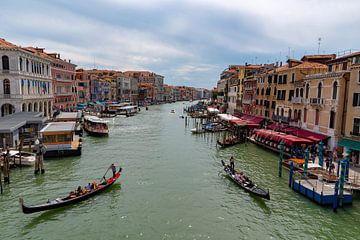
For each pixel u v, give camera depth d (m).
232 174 23.69
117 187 21.77
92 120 47.16
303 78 35.66
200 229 15.84
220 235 15.23
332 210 17.69
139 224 16.28
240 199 19.89
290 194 20.34
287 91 39.25
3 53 39.47
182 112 104.69
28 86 43.53
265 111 46.75
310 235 15.20
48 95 51.91
